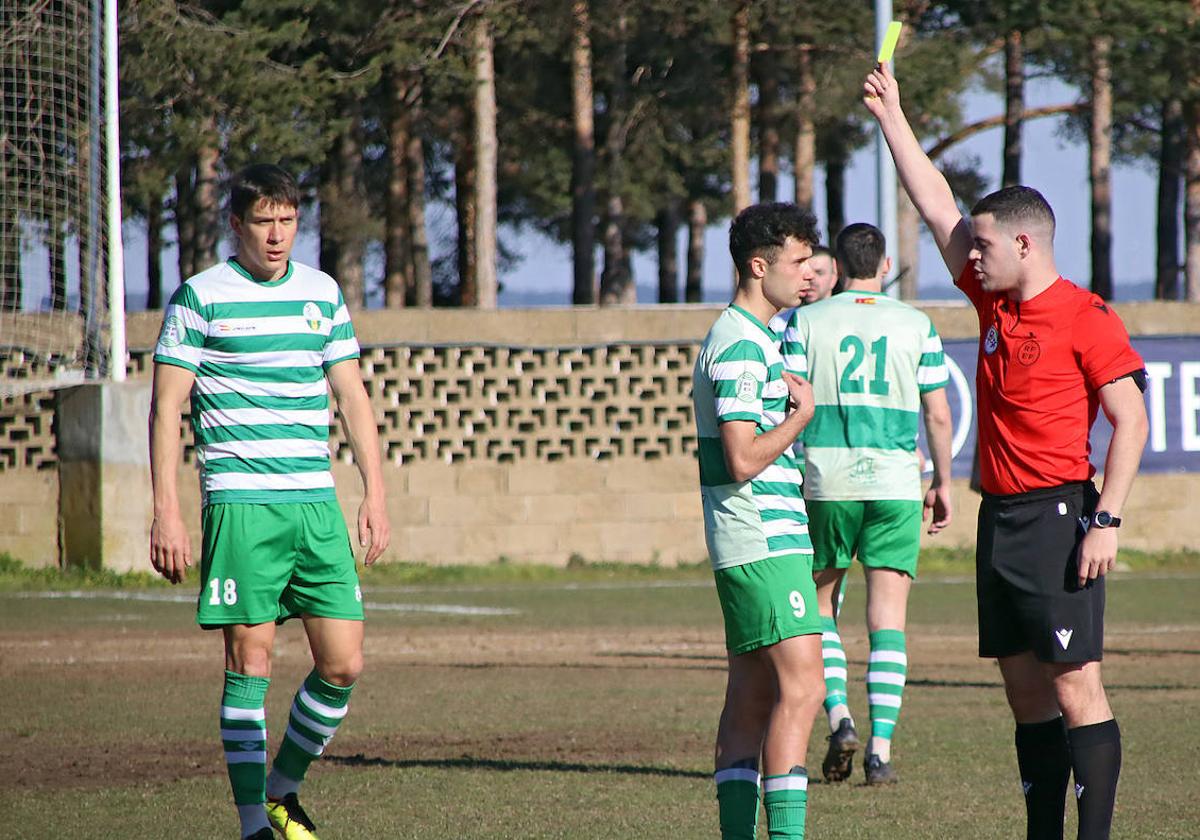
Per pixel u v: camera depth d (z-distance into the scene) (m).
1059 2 95.19
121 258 69.69
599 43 117.00
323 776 24.95
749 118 129.12
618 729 29.78
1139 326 80.75
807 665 18.16
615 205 141.00
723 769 18.55
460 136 136.50
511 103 128.25
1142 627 49.97
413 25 97.12
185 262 128.00
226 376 19.20
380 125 135.00
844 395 26.12
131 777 24.67
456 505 77.88
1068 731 18.28
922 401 26.53
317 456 19.61
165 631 47.91
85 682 36.31
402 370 77.56
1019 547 18.28
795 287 18.45
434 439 77.81
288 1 91.50
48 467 70.75
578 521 78.69
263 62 90.88
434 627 50.03
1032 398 18.28
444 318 77.94
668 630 49.34
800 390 18.47
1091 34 95.12
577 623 51.59
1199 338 80.38
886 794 23.70
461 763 26.12
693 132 136.38
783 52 121.94
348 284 118.12
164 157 89.88
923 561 76.94
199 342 19.19
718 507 18.42
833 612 26.64
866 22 108.94
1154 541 80.25
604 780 24.62
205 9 93.44
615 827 21.12
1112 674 37.94
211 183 98.62
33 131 71.12
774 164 134.00
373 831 20.88
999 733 29.39
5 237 68.50
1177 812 21.92
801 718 18.12
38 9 68.62
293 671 38.22
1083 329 18.19
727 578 18.36
